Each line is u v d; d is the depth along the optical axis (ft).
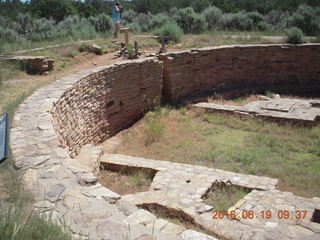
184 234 11.14
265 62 53.36
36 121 19.99
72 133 25.84
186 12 70.85
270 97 47.83
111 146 32.09
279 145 30.42
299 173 24.70
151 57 43.11
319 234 13.70
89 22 71.31
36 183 13.24
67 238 9.57
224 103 45.50
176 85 45.29
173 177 21.65
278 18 84.38
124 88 37.17
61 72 40.11
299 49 52.65
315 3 106.83
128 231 10.55
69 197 12.38
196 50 47.37
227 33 67.15
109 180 23.66
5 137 14.08
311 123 34.73
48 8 100.63
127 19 90.79
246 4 137.18
